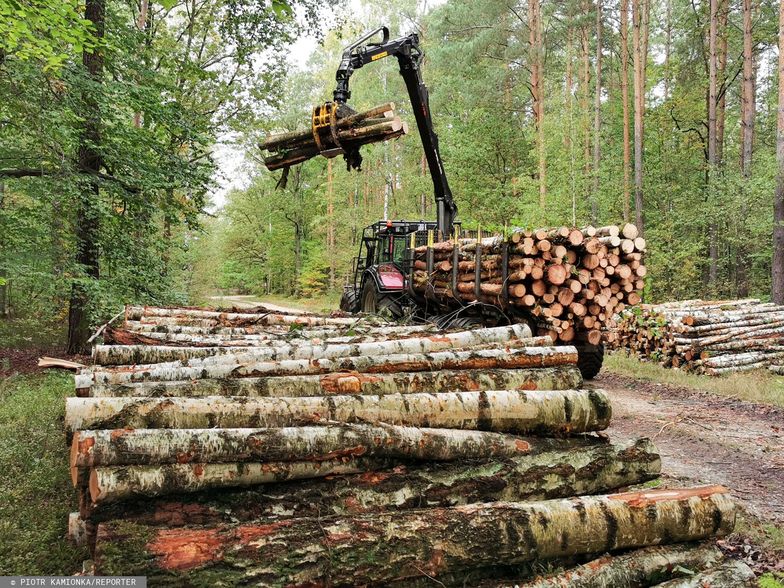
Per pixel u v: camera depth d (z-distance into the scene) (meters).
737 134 26.48
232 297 39.88
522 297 7.22
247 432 2.85
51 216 9.45
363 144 6.93
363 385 3.51
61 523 3.69
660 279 18.67
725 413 7.16
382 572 2.58
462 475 3.14
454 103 26.48
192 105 15.55
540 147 20.84
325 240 37.09
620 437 6.07
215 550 2.44
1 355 10.72
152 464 2.68
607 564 2.92
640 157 20.55
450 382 3.66
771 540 3.71
